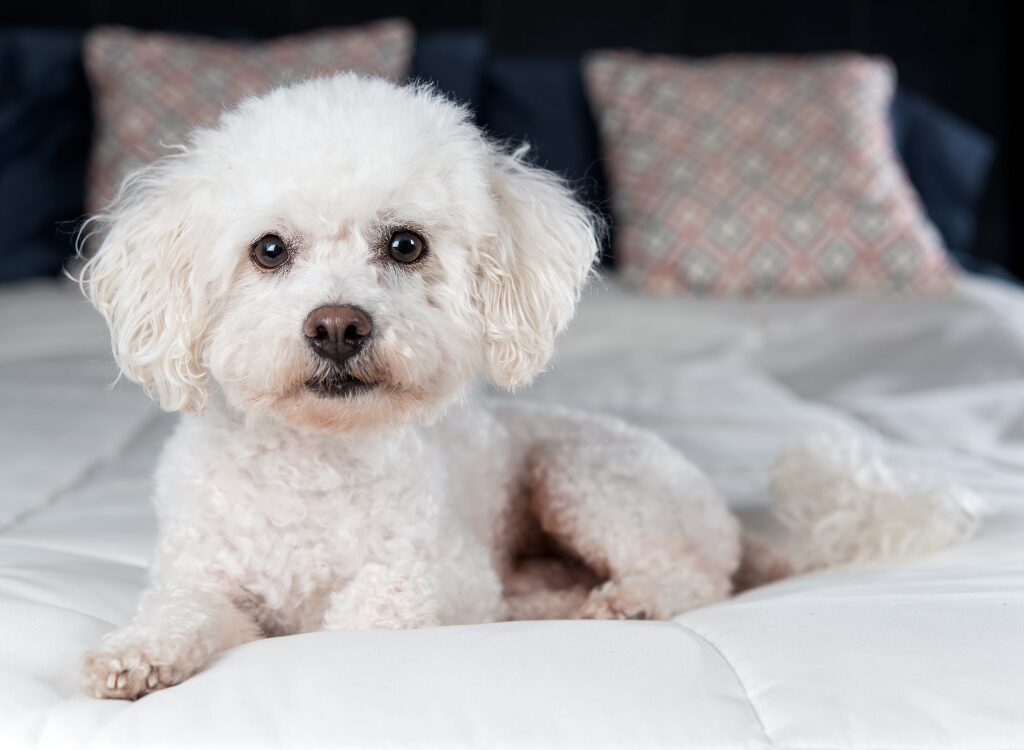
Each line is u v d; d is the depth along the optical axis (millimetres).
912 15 4328
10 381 2496
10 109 3453
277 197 1418
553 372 2734
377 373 1392
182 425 1539
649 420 2385
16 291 3242
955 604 1205
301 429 1402
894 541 1626
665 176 3475
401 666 1056
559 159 3742
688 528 1717
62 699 1093
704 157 3467
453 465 1643
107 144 3375
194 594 1326
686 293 3387
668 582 1610
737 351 2939
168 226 1509
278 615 1432
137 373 1526
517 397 2531
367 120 1479
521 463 1867
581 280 1730
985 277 3912
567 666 1052
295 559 1404
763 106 3529
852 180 3406
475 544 1554
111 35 3516
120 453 2104
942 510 1635
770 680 1051
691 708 988
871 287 3359
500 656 1074
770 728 979
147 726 978
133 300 1509
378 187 1434
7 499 1753
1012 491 1872
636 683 1023
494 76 3844
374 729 959
